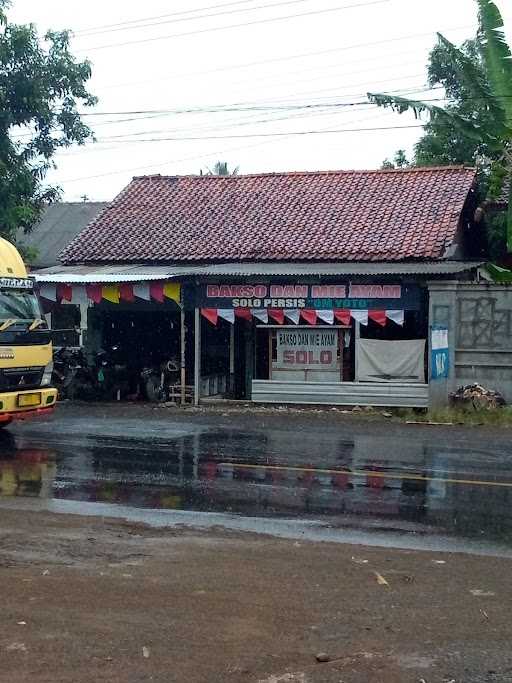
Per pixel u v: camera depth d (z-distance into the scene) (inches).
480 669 194.9
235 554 291.0
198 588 250.7
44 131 918.4
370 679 188.7
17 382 548.4
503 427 634.2
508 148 739.4
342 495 392.5
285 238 836.0
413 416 686.5
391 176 920.3
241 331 835.4
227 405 764.0
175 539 312.3
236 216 906.1
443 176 889.5
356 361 742.5
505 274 730.2
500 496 392.5
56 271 835.4
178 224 912.3
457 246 836.0
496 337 694.5
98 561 280.2
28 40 870.4
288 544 306.3
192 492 398.6
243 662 197.2
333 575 266.5
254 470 453.7
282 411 725.9
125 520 343.0
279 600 240.7
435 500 383.2
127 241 892.6
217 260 825.5
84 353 830.5
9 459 485.7
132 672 191.2
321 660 198.4
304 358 776.9
